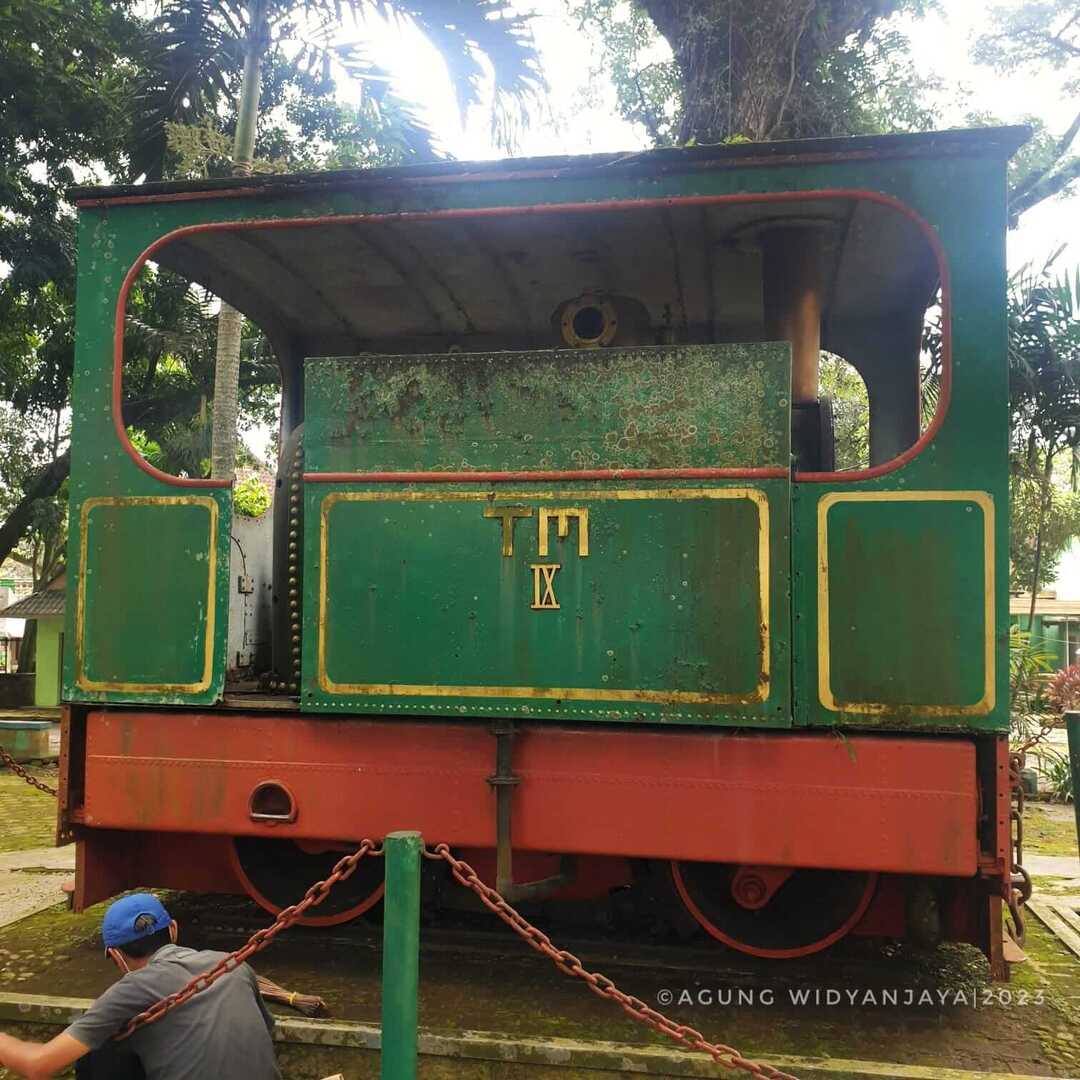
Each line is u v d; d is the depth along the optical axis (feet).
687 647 11.93
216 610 13.32
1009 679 11.40
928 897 12.59
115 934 9.22
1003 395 11.62
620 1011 12.25
